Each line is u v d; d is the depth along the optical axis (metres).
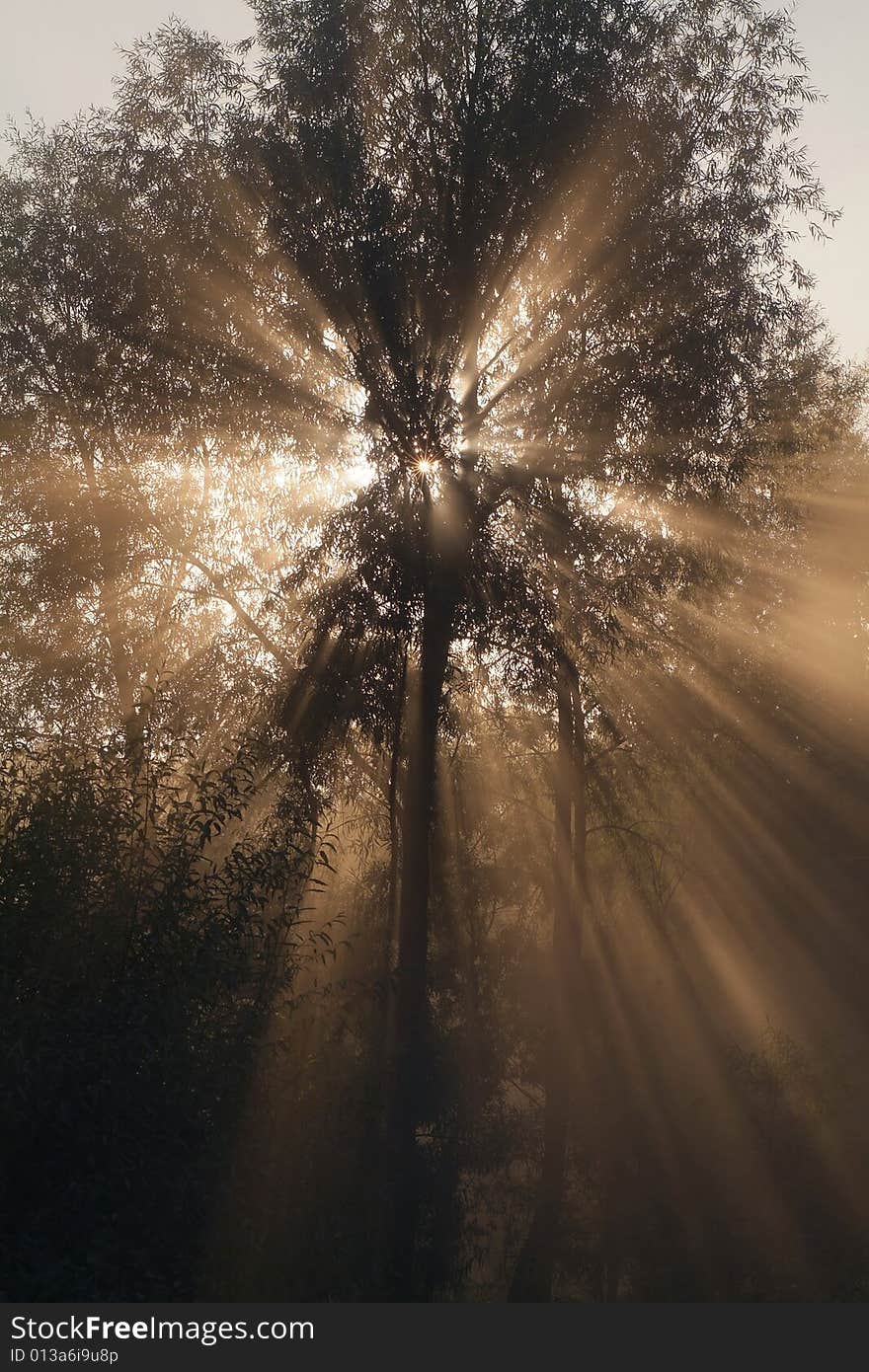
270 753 12.88
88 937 8.33
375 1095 12.01
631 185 16.86
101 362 18.28
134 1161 8.18
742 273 16.78
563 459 16.56
